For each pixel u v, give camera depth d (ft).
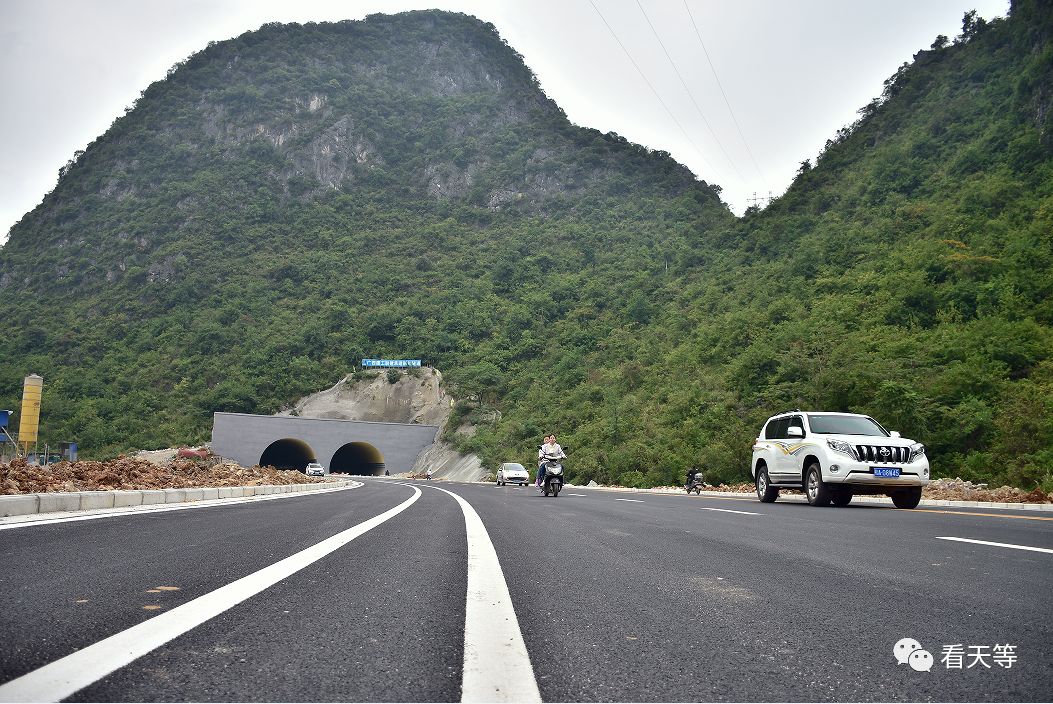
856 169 378.32
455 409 301.43
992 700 7.07
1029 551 19.19
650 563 16.83
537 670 7.86
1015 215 228.63
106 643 8.38
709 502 51.39
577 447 197.16
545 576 14.71
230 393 357.00
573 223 610.24
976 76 369.50
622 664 8.14
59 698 6.38
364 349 409.90
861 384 121.60
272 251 570.05
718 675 7.78
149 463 51.16
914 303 193.47
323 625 9.74
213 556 16.51
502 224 643.86
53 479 34.60
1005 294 176.35
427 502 45.60
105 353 432.66
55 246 594.65
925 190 299.17
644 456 156.87
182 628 9.27
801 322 195.72
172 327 447.01
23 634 8.73
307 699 6.63
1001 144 284.00
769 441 51.49
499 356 363.15
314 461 304.09
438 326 423.23
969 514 35.58
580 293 435.53
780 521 30.32
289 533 22.33
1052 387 119.65
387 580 13.67
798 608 11.51
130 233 576.61
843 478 42.93
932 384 128.47
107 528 22.74
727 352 219.00
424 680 7.31
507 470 136.15
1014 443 103.60
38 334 453.58
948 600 12.23
